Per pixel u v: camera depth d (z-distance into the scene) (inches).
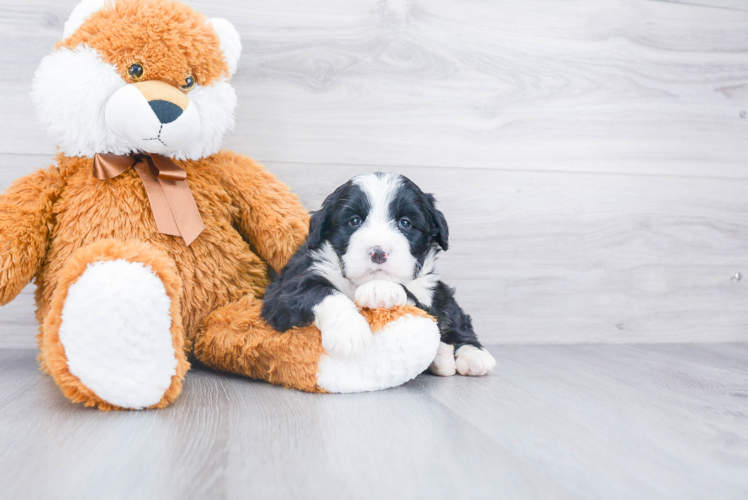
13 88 75.2
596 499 34.4
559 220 91.0
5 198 60.1
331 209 65.9
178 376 51.3
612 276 93.3
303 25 82.0
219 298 66.4
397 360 57.7
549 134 90.1
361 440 43.4
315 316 57.2
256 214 70.2
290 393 57.6
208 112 64.2
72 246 60.4
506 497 34.3
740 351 88.0
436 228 67.7
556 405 54.6
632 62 92.3
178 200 63.2
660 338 95.2
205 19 65.4
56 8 75.5
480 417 50.0
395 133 85.6
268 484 35.2
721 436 46.7
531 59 89.0
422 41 85.4
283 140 82.7
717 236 96.6
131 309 47.0
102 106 58.7
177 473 36.5
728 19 95.1
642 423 49.7
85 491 33.8
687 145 95.0
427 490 34.9
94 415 48.5
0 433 43.6
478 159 88.1
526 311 90.6
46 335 48.1
